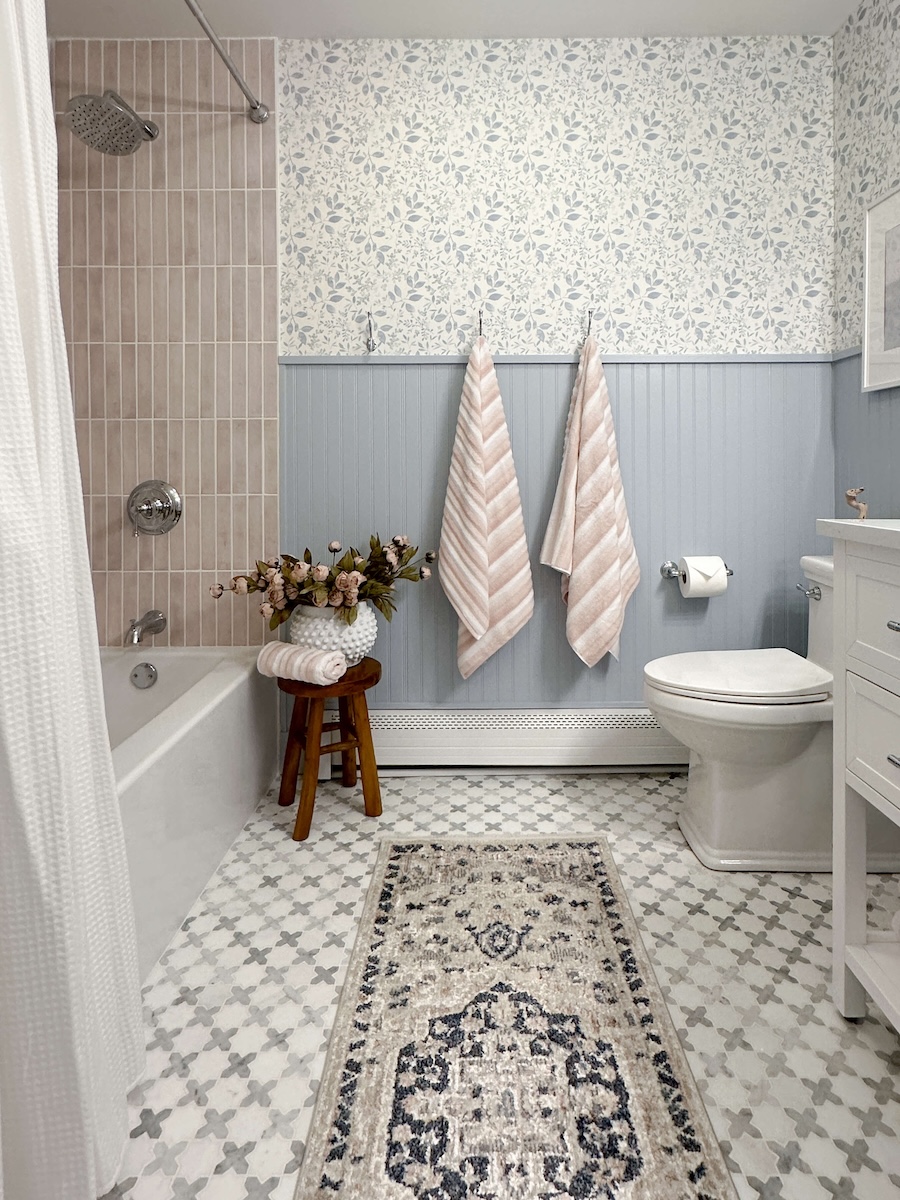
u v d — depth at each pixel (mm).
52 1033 914
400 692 2500
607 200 2365
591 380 2295
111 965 1083
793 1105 1157
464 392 2324
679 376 2406
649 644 2484
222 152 2350
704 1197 1005
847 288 2297
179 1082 1214
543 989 1426
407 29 2291
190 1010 1379
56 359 1018
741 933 1610
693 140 2361
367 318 2385
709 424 2422
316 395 2410
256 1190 1026
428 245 2373
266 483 2420
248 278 2375
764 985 1439
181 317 2389
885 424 2104
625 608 2453
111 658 2393
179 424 2416
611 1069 1227
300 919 1669
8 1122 923
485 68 2346
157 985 1448
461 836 2062
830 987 1432
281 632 2447
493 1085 1197
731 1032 1313
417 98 2350
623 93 2350
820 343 2408
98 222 2373
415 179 2363
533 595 2441
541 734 2512
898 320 1996
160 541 2449
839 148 2322
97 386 2412
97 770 1082
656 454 2424
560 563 2307
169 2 2154
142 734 1627
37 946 907
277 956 1539
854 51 2213
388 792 2375
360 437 2418
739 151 2363
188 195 2359
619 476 2352
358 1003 1391
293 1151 1088
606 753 2512
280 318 2393
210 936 1607
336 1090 1190
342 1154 1076
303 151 2355
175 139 2350
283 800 2273
